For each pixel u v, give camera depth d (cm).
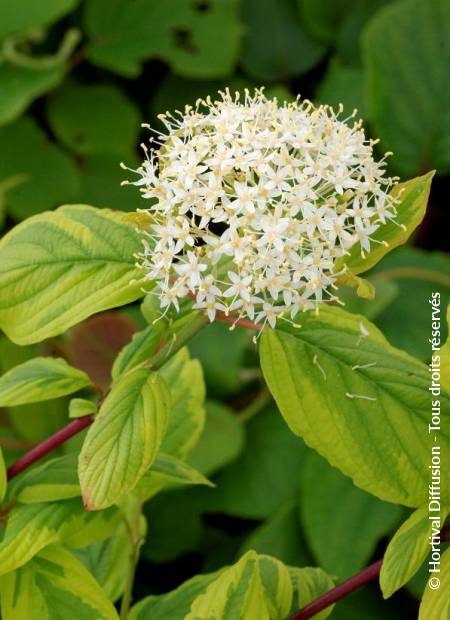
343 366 36
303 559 53
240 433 54
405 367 36
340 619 51
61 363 37
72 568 37
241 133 35
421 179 36
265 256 34
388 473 35
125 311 60
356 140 36
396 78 66
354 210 35
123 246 36
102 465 34
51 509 36
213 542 57
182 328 37
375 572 37
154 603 40
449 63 66
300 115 36
